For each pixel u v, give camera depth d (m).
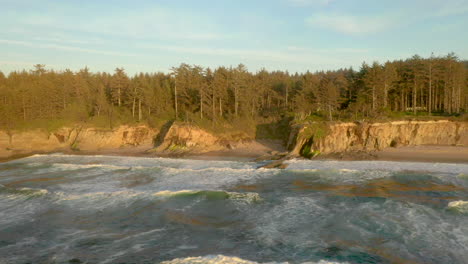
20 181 30.03
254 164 39.25
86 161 43.47
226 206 21.17
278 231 16.66
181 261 12.84
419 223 17.25
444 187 24.83
